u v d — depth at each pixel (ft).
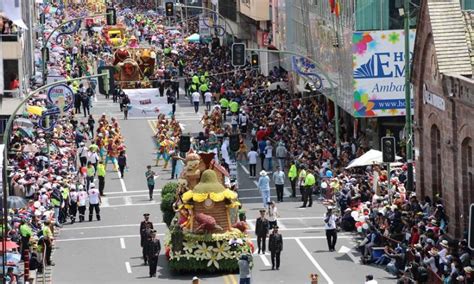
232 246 196.75
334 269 196.13
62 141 295.69
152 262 195.11
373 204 212.23
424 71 224.12
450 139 209.56
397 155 260.21
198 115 366.84
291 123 302.04
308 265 199.41
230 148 269.85
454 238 207.31
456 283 170.50
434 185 222.48
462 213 206.28
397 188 224.12
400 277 183.52
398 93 274.36
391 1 272.10
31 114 287.48
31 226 210.38
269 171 280.92
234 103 333.83
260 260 204.13
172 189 212.43
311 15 325.62
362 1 272.31
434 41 216.13
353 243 212.43
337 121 269.44
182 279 193.98
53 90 270.87
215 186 197.98
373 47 273.54
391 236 197.88
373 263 198.90
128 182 276.41
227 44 484.33
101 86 266.16
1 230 189.67
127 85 382.01
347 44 280.10
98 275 196.75
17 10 279.49
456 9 219.20
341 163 258.78
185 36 545.44
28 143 268.82
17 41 282.97
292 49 357.61
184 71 429.79
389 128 281.95
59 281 192.65
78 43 496.23
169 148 289.53
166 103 357.41
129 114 358.02
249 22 450.71
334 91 273.13
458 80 204.64
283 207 246.06
